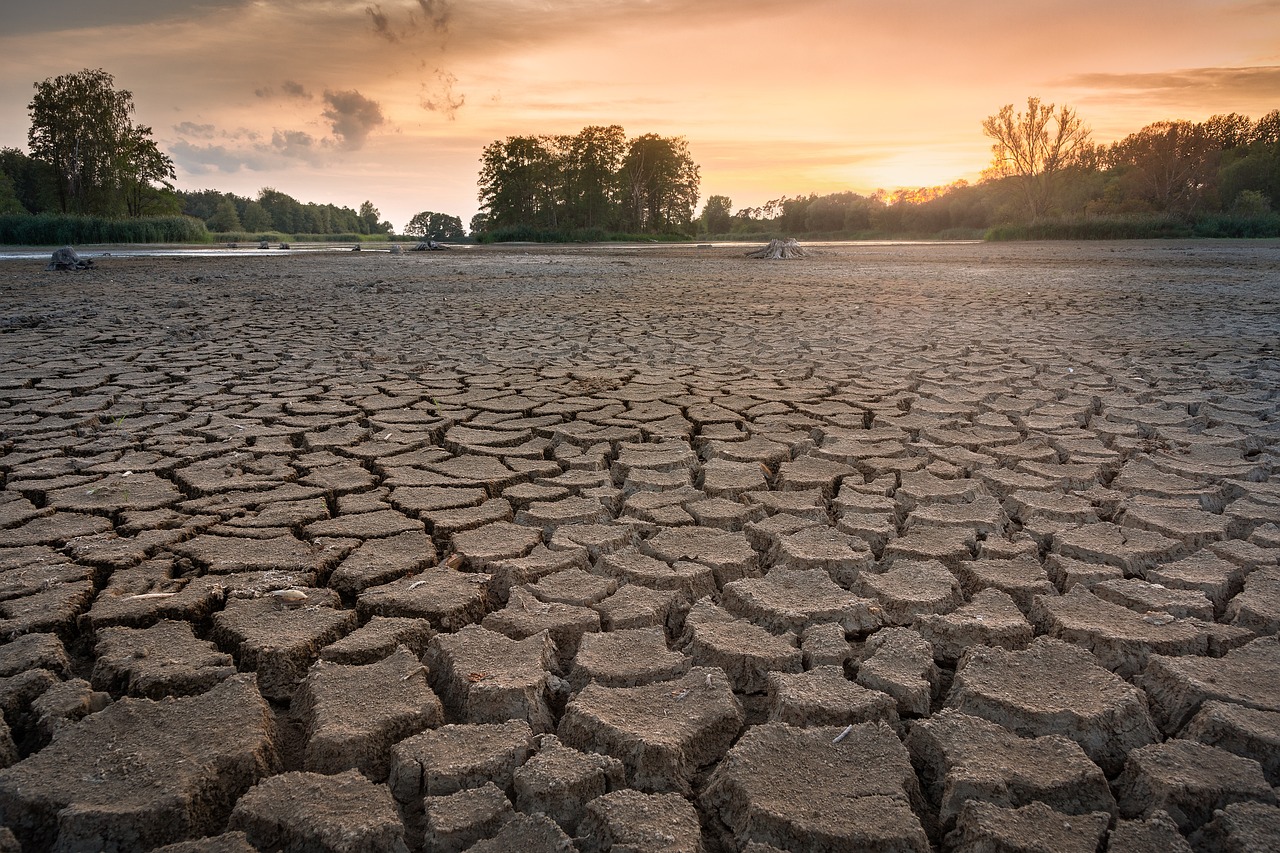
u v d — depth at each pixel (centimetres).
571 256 2831
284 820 156
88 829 154
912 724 188
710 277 1664
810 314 983
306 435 431
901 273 1780
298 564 272
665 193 6888
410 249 3669
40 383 552
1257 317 926
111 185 5288
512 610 243
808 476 365
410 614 244
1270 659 212
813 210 8444
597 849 157
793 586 260
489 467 384
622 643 226
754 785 166
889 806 160
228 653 226
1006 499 342
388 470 378
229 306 1058
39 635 222
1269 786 166
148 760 171
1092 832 154
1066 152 5209
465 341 760
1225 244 3525
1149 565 278
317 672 207
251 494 341
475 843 151
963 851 156
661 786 175
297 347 720
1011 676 206
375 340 763
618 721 188
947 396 515
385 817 156
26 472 362
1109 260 2231
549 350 710
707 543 295
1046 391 532
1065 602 246
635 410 487
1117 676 206
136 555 274
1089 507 323
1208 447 403
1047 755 175
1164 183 5456
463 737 182
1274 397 508
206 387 546
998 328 845
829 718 190
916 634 228
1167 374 584
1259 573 261
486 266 2083
